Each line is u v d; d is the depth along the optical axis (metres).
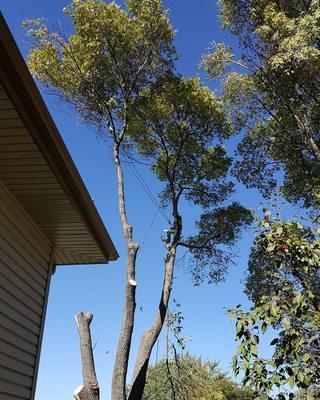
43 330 5.74
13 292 5.02
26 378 5.20
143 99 13.58
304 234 4.43
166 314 11.09
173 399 11.03
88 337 8.68
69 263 6.84
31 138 4.03
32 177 4.67
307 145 13.95
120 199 11.67
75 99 13.23
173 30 13.21
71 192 4.98
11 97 3.51
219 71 13.77
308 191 14.24
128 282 10.37
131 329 9.92
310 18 11.16
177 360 11.29
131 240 11.09
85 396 8.15
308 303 3.85
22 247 5.33
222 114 14.22
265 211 4.44
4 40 3.06
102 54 12.91
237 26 13.54
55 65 12.94
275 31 12.16
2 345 4.67
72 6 12.59
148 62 13.34
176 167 14.69
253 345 3.65
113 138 12.77
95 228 5.84
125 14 12.80
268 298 3.98
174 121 14.23
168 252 12.44
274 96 13.81
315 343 3.66
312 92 13.50
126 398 9.40
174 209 13.45
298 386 3.54
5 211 4.91
